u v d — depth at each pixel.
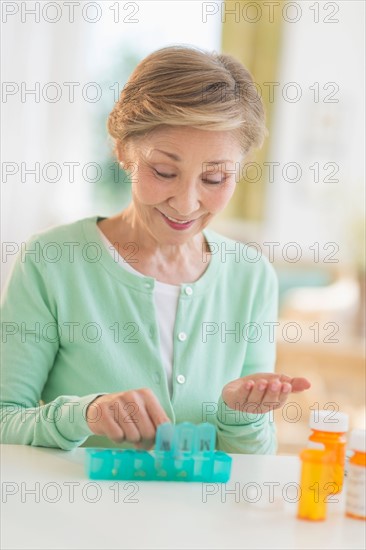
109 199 4.42
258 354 1.66
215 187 1.38
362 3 6.03
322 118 6.10
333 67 6.09
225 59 1.40
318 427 1.11
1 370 1.48
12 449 1.31
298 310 4.53
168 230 1.43
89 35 3.94
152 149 1.34
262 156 6.09
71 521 0.96
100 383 1.51
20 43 3.36
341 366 3.49
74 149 3.74
